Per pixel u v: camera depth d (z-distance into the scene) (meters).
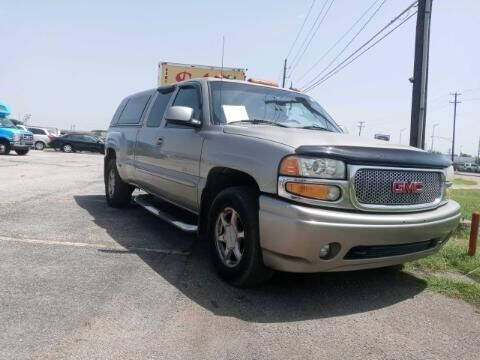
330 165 3.64
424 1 10.37
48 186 10.93
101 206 8.22
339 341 3.32
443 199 4.44
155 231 6.36
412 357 3.16
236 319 3.57
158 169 5.87
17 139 25.25
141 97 7.28
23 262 4.64
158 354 2.97
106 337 3.15
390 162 3.84
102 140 37.03
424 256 4.34
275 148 3.82
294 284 4.43
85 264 4.69
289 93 5.88
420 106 10.41
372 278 4.78
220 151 4.46
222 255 4.38
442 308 4.07
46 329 3.21
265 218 3.71
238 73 19.48
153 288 4.12
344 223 3.57
